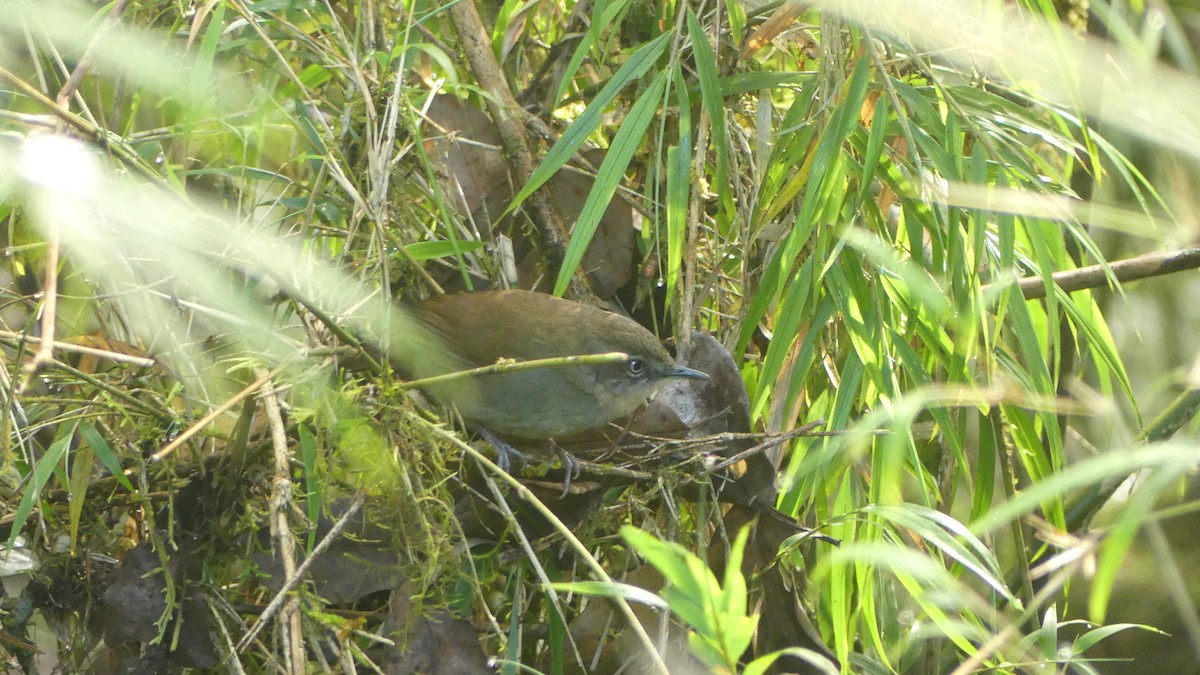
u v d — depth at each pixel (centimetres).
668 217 707
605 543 746
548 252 845
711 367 750
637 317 885
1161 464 482
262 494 671
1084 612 1038
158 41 764
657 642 689
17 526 599
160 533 658
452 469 707
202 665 655
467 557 673
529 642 745
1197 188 812
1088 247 684
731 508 741
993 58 777
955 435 678
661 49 732
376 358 702
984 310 652
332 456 638
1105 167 881
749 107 848
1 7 687
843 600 687
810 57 848
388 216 789
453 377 635
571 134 714
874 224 745
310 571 650
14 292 789
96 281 714
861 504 752
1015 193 650
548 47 933
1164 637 1010
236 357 690
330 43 827
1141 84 729
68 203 518
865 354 692
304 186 796
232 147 827
